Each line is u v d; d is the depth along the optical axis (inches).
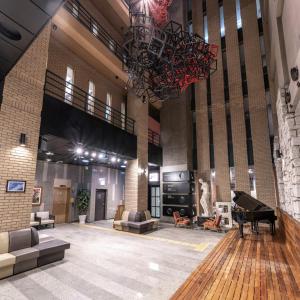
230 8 481.4
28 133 213.6
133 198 398.3
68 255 224.1
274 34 259.0
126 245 266.8
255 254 206.1
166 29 218.4
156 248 253.1
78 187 491.5
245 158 416.2
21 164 205.6
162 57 216.1
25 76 216.2
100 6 405.1
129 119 427.5
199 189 466.0
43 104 234.5
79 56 366.9
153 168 543.5
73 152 343.0
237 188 414.9
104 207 517.0
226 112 456.8
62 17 286.2
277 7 214.2
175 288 148.8
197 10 524.4
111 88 447.5
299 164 188.4
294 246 186.4
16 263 171.6
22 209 203.5
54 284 155.7
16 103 206.1
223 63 473.7
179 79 244.2
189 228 391.5
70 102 337.1
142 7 238.4
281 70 223.9
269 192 383.9
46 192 431.8
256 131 411.5
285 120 218.2
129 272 177.9
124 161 440.1
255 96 422.9
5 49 137.6
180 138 488.4
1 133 192.7
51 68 324.8
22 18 112.3
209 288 133.0
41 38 237.0
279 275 152.9
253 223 319.3
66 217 463.8
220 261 186.5
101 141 317.4
